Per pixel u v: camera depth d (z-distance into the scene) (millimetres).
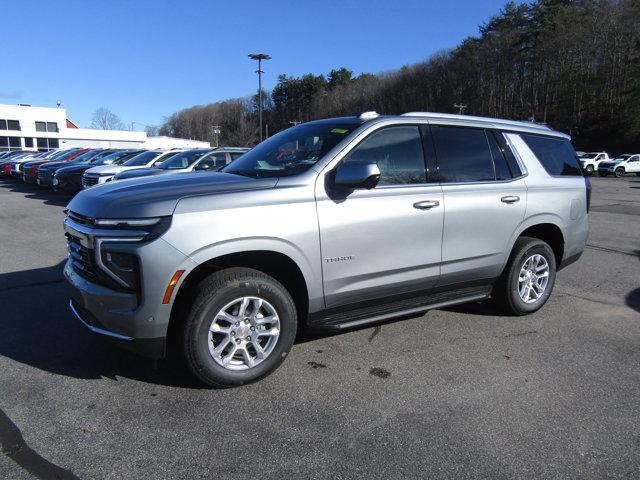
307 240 3441
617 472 2635
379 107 87625
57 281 6027
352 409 3197
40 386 3398
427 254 4035
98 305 3148
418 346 4211
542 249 4906
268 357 3465
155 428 2938
